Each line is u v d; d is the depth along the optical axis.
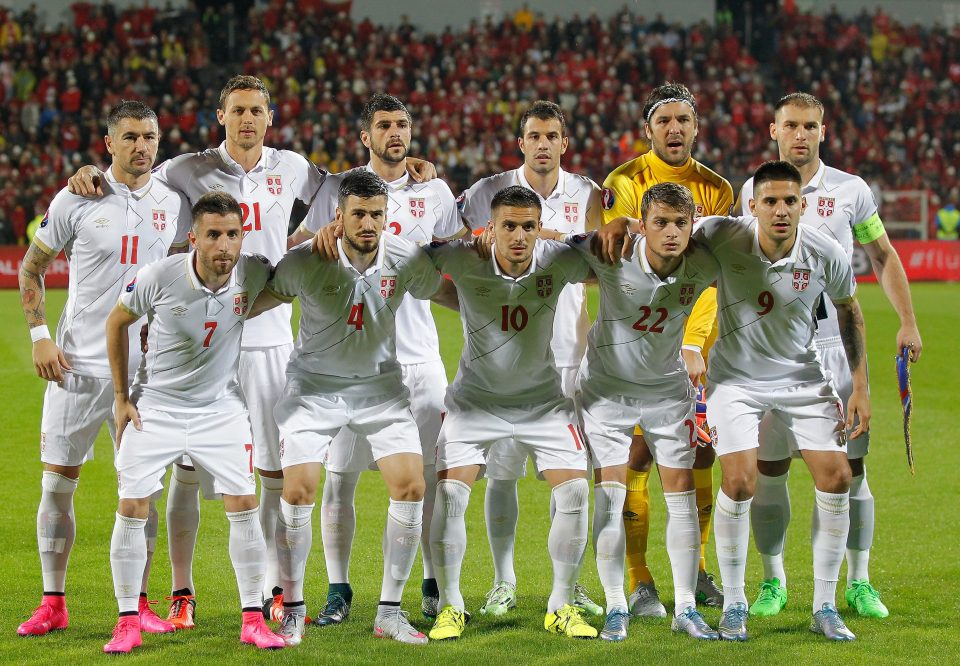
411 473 5.66
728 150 29.77
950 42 34.06
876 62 33.44
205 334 5.45
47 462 5.84
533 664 5.20
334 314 5.60
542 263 5.67
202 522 8.08
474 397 5.87
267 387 6.29
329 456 6.04
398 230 6.50
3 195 25.00
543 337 5.80
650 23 34.34
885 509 8.43
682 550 5.77
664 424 5.84
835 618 5.67
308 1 33.22
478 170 28.45
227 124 6.33
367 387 5.80
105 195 5.94
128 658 5.27
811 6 35.44
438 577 5.78
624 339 5.77
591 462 6.09
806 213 6.32
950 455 10.23
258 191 6.41
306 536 5.61
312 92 29.77
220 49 31.67
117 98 29.19
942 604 6.21
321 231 5.48
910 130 30.84
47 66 29.20
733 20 34.78
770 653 5.36
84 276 5.94
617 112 30.47
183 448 5.50
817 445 5.75
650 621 5.97
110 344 5.51
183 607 5.88
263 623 5.52
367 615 6.07
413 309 6.48
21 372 13.88
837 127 31.12
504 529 6.14
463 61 32.16
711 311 6.59
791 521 8.23
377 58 32.22
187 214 6.36
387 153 6.38
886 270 6.43
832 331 6.36
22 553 7.25
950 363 14.93
